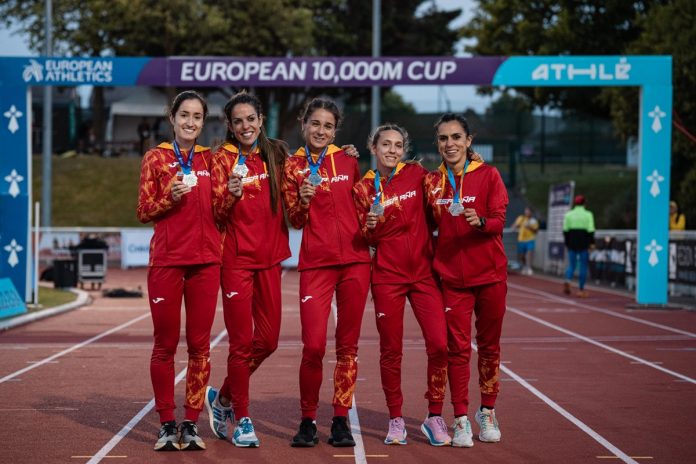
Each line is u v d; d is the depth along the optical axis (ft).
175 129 21.90
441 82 54.24
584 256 66.69
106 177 139.54
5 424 24.35
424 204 22.74
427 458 20.84
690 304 57.93
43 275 80.38
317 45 159.02
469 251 22.17
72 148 159.84
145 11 137.08
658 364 34.91
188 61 54.03
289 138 163.73
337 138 153.17
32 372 33.17
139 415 25.53
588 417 25.36
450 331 22.34
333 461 20.57
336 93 164.04
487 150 159.02
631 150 157.28
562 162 160.56
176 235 21.53
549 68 53.98
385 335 22.34
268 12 143.02
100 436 22.97
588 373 32.83
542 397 28.32
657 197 55.83
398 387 22.41
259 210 21.98
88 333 45.52
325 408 26.84
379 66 54.19
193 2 139.13
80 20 143.54
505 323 49.37
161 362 21.80
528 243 95.14
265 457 20.92
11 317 50.14
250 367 22.84
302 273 22.39
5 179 54.90
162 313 21.62
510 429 23.91
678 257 63.41
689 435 23.12
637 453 21.24
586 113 129.49
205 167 21.90
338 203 22.24
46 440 22.50
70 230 102.37
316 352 21.75
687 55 81.87
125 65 53.98
